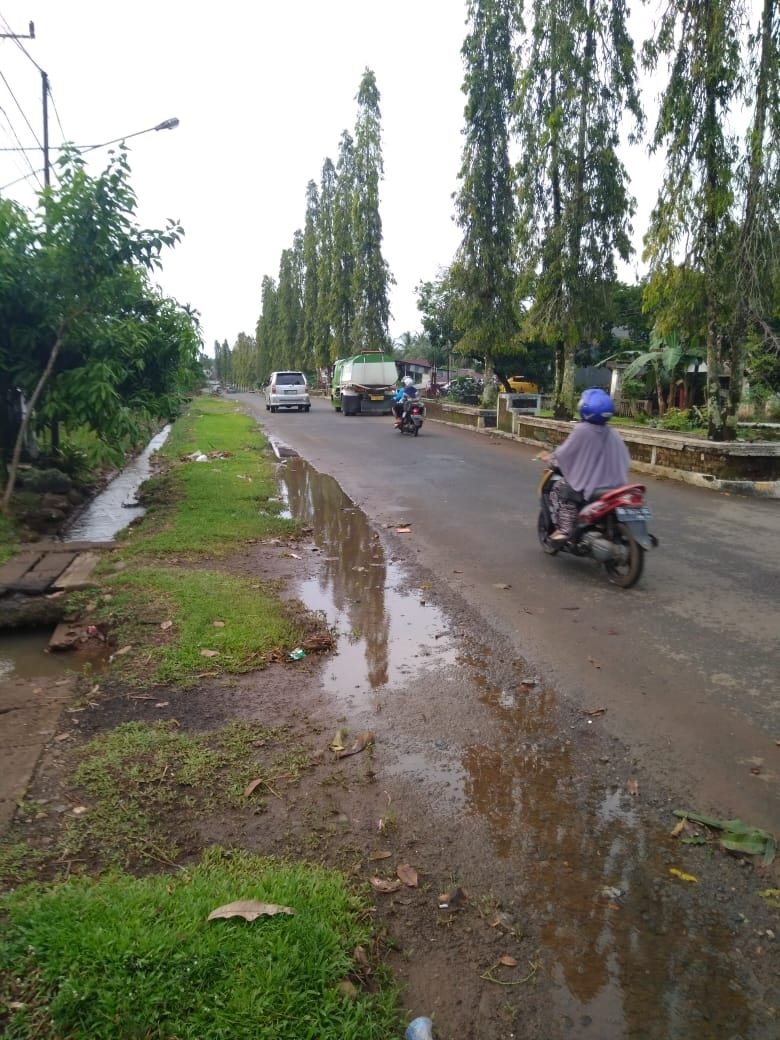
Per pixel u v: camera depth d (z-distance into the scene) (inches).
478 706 161.2
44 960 84.9
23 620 213.5
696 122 444.8
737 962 91.9
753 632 206.1
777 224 431.2
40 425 355.3
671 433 578.2
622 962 91.8
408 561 285.7
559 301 639.1
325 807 123.3
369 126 1402.6
